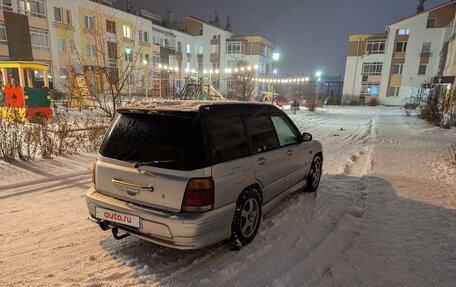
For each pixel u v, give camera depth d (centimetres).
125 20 3447
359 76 4284
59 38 2814
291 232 366
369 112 2814
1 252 312
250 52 4859
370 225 388
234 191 297
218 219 280
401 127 1548
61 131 759
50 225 375
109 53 1188
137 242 339
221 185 279
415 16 3784
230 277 276
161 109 291
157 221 265
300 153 454
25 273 278
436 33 3741
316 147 520
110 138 316
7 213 406
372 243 342
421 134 1273
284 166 402
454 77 2494
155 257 309
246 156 325
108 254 314
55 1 2745
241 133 329
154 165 275
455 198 487
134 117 311
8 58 2500
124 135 307
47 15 2700
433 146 973
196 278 275
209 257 309
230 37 5022
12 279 269
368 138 1166
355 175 631
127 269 288
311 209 439
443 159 769
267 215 413
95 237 349
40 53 2681
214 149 282
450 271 288
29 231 358
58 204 443
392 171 659
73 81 1736
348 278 278
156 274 280
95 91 1464
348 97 4247
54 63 2773
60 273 279
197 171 264
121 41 1492
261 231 366
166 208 270
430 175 626
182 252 319
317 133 1315
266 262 302
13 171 591
